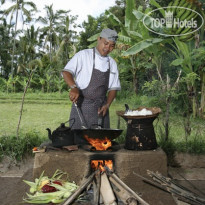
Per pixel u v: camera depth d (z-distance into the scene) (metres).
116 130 3.07
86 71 3.53
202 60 9.04
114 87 3.69
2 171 4.18
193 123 7.36
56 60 32.84
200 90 10.05
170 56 11.70
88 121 3.54
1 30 44.16
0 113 11.90
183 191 2.77
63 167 3.09
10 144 4.87
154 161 3.08
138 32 10.34
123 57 14.05
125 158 3.07
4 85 26.17
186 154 4.51
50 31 42.91
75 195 2.63
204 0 10.84
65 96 20.58
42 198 2.69
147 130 3.20
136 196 2.59
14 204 2.66
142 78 15.44
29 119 10.06
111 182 2.86
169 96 4.96
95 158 3.07
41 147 3.19
